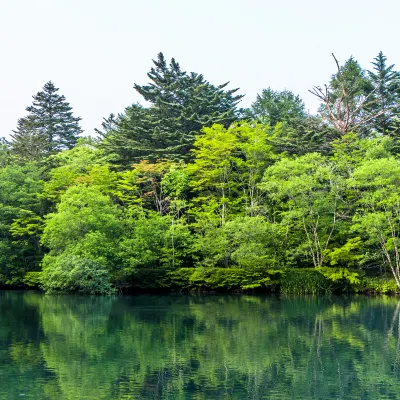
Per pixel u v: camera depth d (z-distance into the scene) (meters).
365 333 21.41
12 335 21.02
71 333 21.52
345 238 41.50
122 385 13.84
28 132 69.75
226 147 44.50
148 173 47.31
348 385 13.89
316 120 53.66
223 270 40.31
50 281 38.94
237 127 47.19
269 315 26.98
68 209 39.09
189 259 43.94
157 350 18.20
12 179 48.59
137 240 39.78
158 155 49.19
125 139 51.78
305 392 13.31
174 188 45.25
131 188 45.09
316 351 17.97
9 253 45.91
